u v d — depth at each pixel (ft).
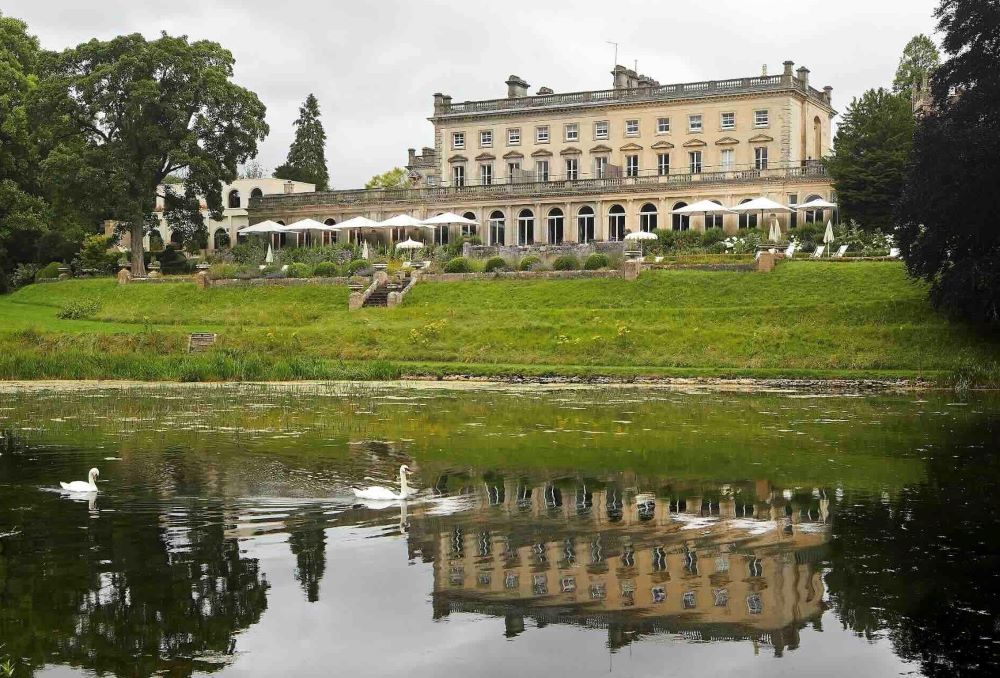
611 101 321.93
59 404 135.13
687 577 59.21
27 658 48.08
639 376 168.86
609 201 308.81
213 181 285.64
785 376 166.20
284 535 67.31
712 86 311.27
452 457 94.53
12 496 77.36
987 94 167.63
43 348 192.75
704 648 49.60
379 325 206.80
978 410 129.08
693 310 199.00
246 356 186.50
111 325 219.20
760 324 191.01
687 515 72.74
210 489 80.02
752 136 305.94
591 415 124.98
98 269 290.56
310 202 344.49
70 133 280.92
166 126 282.56
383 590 57.26
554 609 54.54
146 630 51.39
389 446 100.27
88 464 89.66
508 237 322.34
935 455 95.25
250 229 314.14
